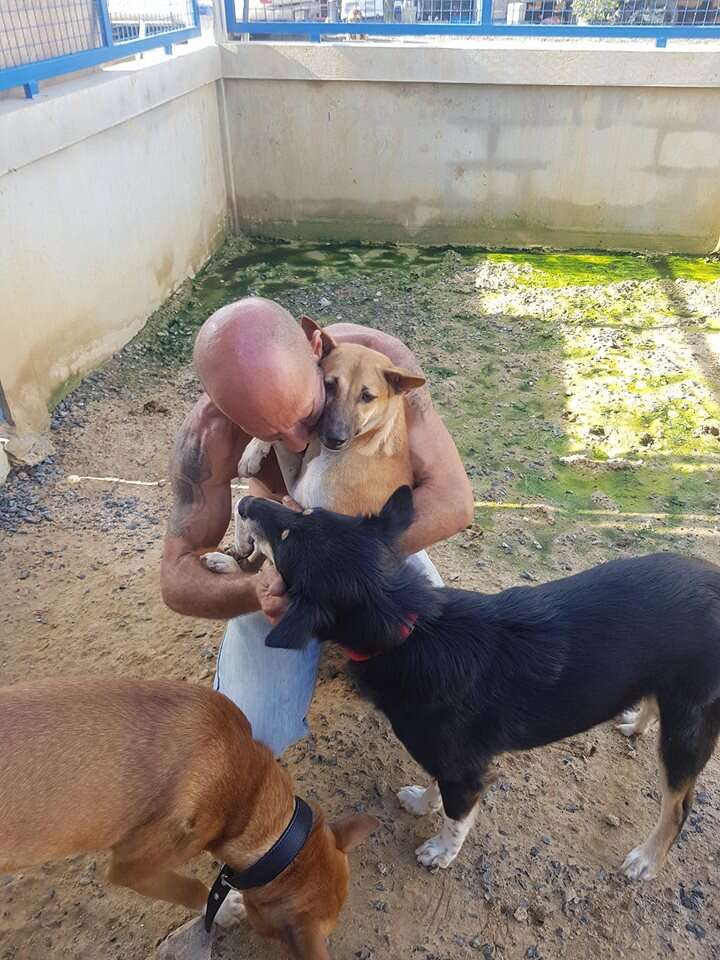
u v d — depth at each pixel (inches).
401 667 38.0
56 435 83.7
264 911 36.5
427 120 132.1
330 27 130.9
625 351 101.2
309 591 36.2
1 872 33.7
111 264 98.7
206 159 130.3
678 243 136.4
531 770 49.5
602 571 42.2
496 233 140.6
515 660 38.6
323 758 50.3
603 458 81.2
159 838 36.1
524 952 40.3
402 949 40.4
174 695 37.7
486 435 85.1
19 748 33.2
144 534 69.7
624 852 45.0
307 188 140.3
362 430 42.9
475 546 68.5
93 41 97.3
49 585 63.8
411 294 120.4
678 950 40.6
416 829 46.4
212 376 33.8
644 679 39.9
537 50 123.6
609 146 130.3
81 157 90.4
